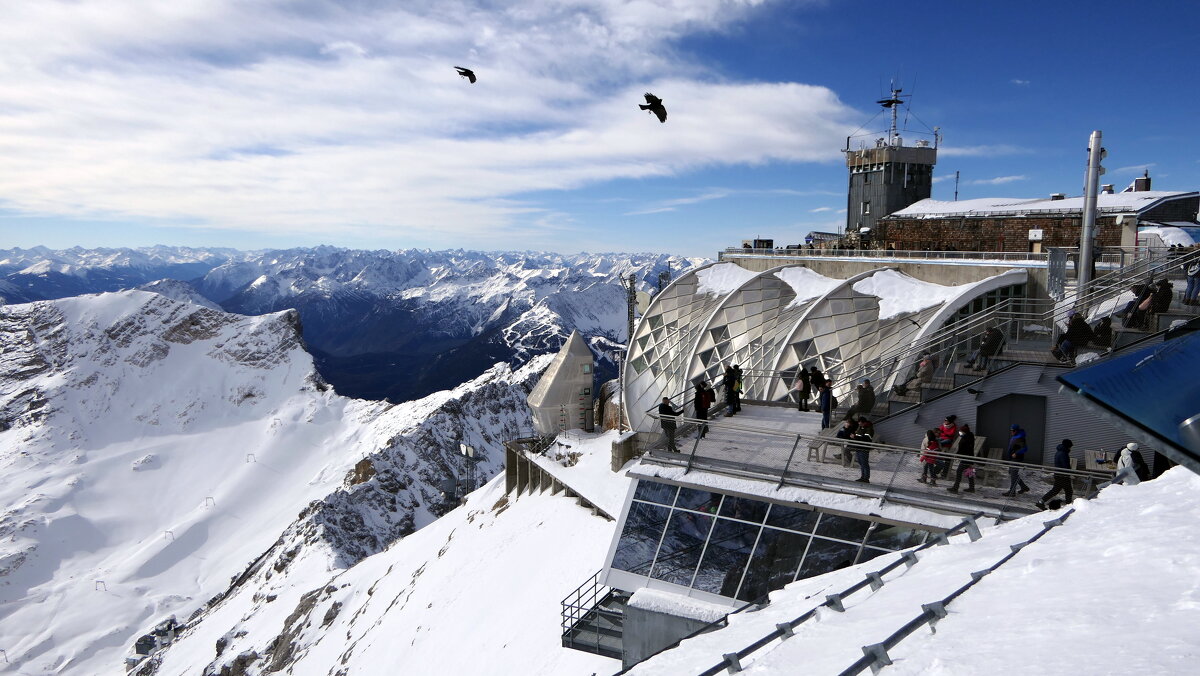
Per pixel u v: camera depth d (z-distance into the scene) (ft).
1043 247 161.79
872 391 76.02
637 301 215.72
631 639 62.28
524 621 115.65
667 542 67.62
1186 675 18.45
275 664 224.33
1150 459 63.26
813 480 63.62
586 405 209.46
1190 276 73.20
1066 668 21.02
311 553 424.46
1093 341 70.03
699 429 74.23
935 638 27.84
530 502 177.99
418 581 185.06
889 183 257.55
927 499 58.70
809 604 44.75
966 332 84.28
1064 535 38.81
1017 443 61.93
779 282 164.66
